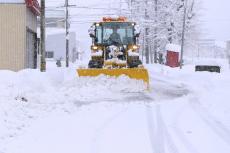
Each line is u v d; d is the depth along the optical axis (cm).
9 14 6188
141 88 3762
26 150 1691
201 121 2403
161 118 2492
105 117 2503
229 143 1850
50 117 2455
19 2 6181
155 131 2102
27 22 6356
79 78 3816
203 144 1825
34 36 7362
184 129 2166
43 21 5206
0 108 2422
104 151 1688
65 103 2995
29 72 3922
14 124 2161
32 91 3450
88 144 1808
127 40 4703
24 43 6200
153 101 3262
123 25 4741
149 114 2641
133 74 3838
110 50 4516
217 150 1719
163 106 3012
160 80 5012
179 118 2503
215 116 2581
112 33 4716
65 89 3616
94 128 2161
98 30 4744
